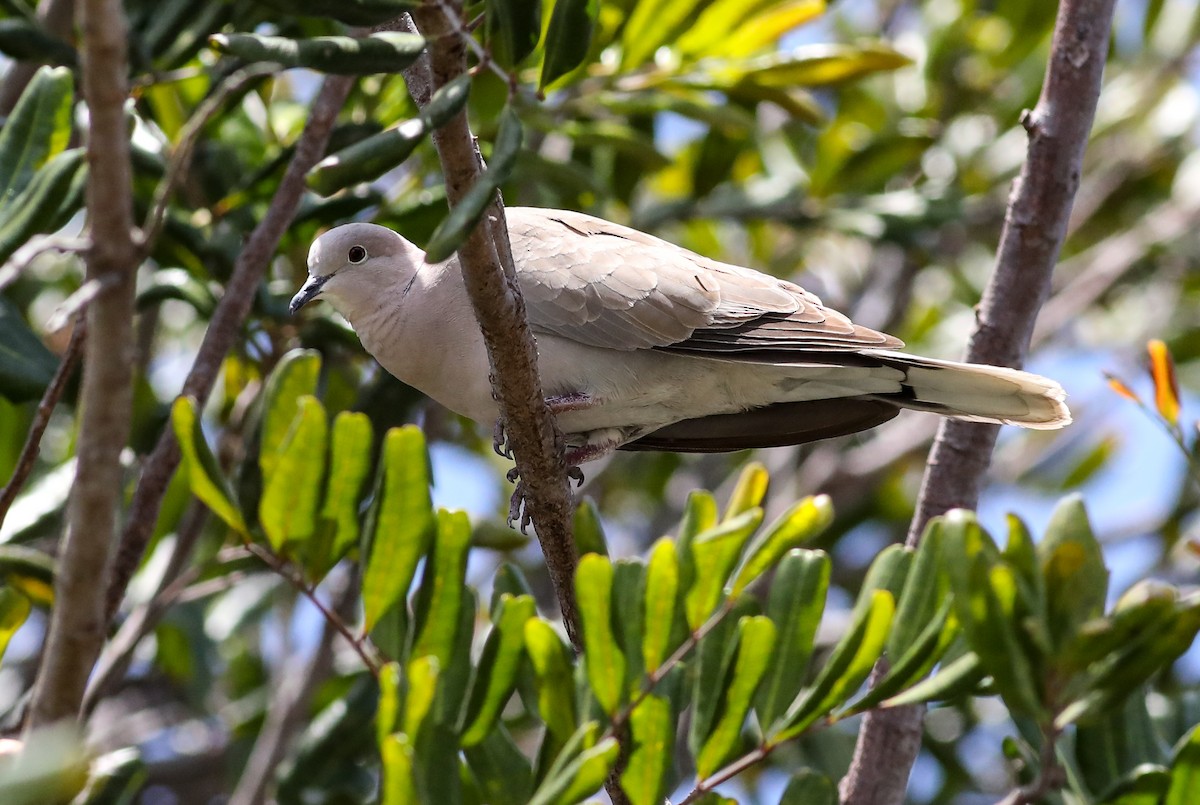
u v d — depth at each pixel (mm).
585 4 5836
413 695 5750
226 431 10438
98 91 4855
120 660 8531
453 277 8664
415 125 5105
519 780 7043
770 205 12727
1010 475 15078
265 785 10125
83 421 5270
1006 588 5902
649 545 13836
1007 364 8328
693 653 7473
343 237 9031
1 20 9305
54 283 12773
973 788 12344
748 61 10727
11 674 11844
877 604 6328
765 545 6551
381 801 5766
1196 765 6488
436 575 6898
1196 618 5754
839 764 11234
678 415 9047
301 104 11656
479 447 13992
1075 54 8117
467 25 5887
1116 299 15867
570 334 8586
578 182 10711
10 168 7340
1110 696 5934
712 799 6750
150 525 8172
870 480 13359
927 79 13859
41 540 11086
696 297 8617
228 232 9914
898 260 15281
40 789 4094
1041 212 8195
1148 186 15125
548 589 13484
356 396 11555
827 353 8453
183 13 9758
